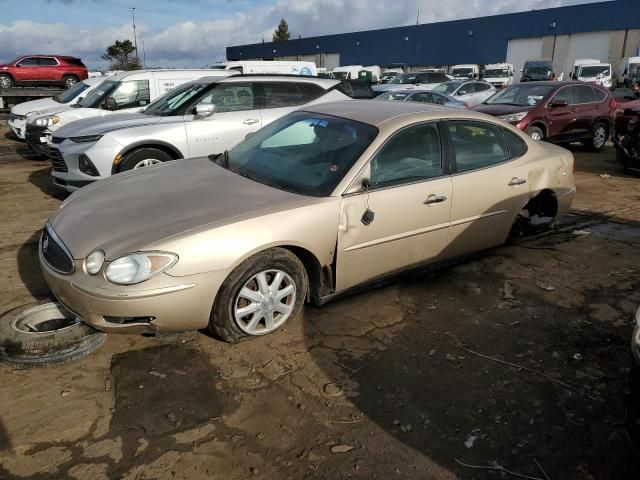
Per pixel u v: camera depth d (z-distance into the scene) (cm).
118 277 289
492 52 4628
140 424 267
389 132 383
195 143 677
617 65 3966
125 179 405
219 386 298
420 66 5119
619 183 867
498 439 265
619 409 290
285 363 322
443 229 417
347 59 5666
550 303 413
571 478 243
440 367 325
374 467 245
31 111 1237
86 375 305
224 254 308
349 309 393
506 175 454
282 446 256
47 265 323
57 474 234
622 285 449
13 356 304
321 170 375
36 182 838
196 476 236
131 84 952
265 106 749
